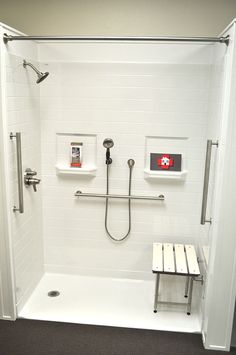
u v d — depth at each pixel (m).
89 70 2.77
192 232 3.01
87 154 2.93
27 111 2.60
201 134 2.81
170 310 2.72
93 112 2.84
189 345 2.35
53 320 2.56
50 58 2.77
